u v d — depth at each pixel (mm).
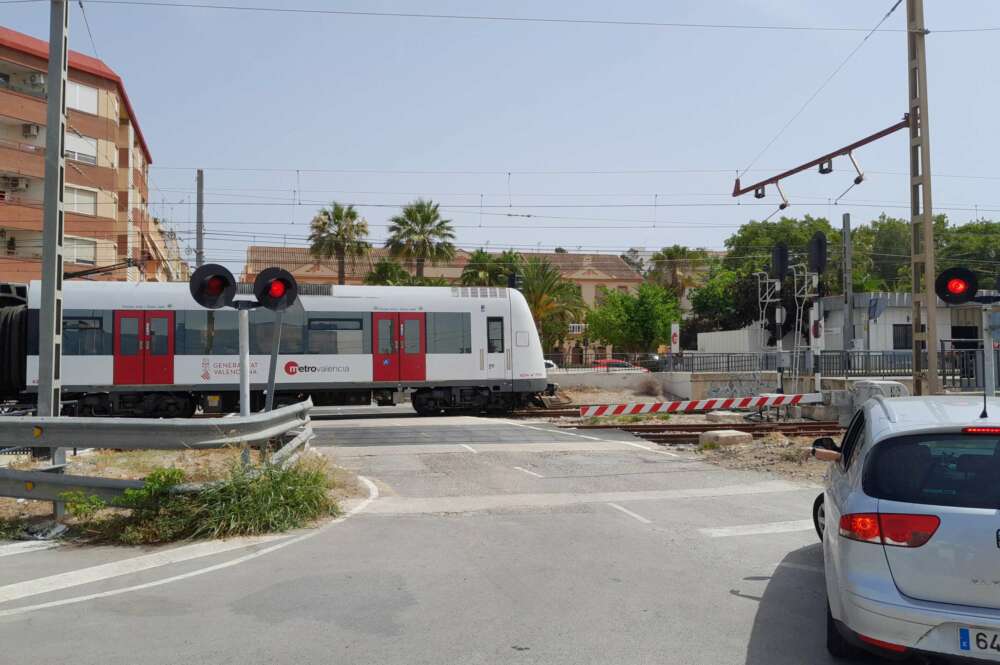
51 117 9609
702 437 15258
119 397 20938
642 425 18859
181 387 20984
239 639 4938
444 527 8203
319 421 20000
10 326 19438
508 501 9680
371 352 22453
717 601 5766
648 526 8305
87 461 10648
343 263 46938
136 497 7656
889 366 26453
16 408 19484
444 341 23094
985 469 4105
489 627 5184
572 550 7266
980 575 3861
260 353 21625
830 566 4617
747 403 18594
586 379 34125
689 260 68062
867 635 4043
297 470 8852
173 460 10766
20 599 5789
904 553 4000
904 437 4391
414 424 18859
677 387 31344
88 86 37344
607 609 5562
